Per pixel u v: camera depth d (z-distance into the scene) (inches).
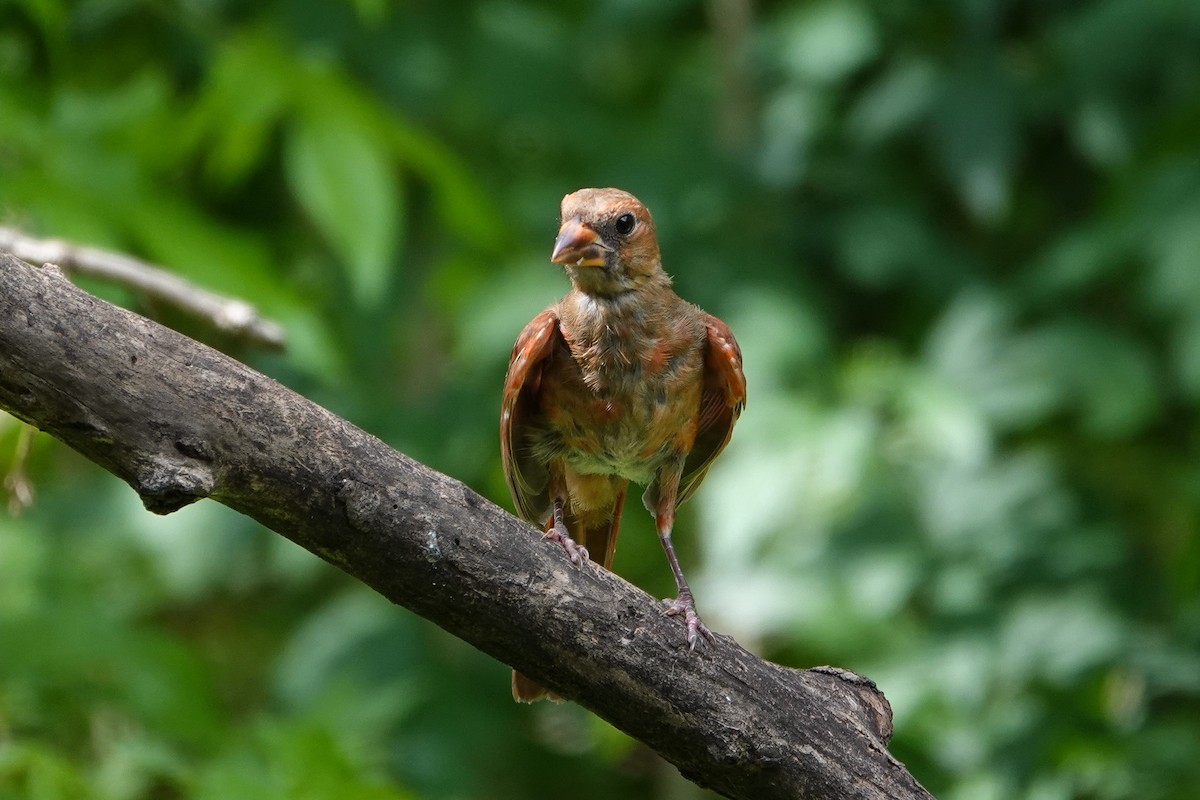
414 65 481.1
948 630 439.2
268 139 453.7
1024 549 450.3
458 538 203.8
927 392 440.1
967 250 500.7
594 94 516.7
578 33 516.4
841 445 424.2
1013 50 501.4
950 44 491.8
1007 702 438.3
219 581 502.9
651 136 501.4
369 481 197.8
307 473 194.2
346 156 331.6
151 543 476.4
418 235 497.0
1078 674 429.7
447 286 490.0
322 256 507.2
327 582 544.4
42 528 455.5
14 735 355.9
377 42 480.7
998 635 436.8
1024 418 464.4
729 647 221.0
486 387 482.6
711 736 216.5
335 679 456.1
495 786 506.0
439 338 510.9
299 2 474.9
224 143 397.4
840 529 446.6
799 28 492.1
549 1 532.1
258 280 320.5
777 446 429.1
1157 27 464.4
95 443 184.2
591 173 491.5
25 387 180.9
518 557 207.5
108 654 364.8
